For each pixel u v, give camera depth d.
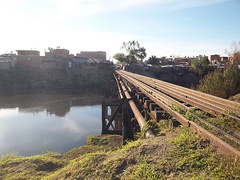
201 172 3.88
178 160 4.39
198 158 4.25
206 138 4.81
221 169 3.74
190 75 50.25
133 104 11.98
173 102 8.06
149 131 6.73
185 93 10.66
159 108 8.34
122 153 5.52
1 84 52.59
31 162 8.58
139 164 4.72
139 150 5.20
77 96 44.03
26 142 17.52
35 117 26.20
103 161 5.54
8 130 20.92
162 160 4.54
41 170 8.02
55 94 46.88
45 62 65.31
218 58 73.69
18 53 71.81
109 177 4.71
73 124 22.89
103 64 68.69
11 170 8.05
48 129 21.09
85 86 61.62
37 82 58.31
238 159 3.68
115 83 35.66
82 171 5.39
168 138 5.51
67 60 71.19
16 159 9.03
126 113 11.52
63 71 64.25
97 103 36.09
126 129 11.14
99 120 24.52
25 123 23.47
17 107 32.44
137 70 54.88
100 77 65.00
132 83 17.75
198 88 15.02
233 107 7.04
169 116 7.24
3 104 34.72
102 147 10.63
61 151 15.41
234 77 13.38
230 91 13.03
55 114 27.84
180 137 5.18
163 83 16.25
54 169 8.12
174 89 12.48
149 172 4.28
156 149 5.06
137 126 10.99
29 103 35.75
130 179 4.25
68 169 6.03
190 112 6.70
